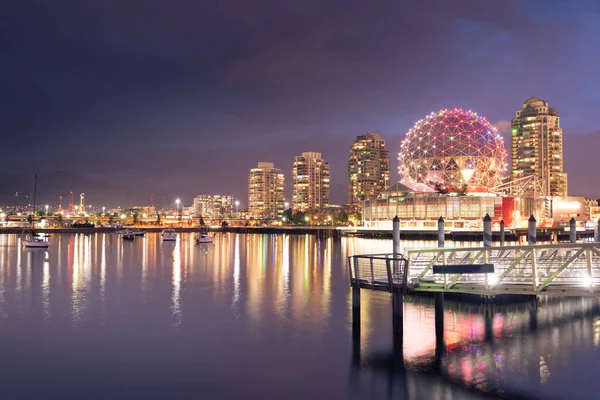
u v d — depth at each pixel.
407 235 176.12
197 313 42.00
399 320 32.81
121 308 44.09
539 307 41.38
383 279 35.34
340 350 31.61
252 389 25.81
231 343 33.22
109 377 27.31
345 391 25.52
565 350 30.95
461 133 190.38
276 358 30.25
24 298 49.03
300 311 42.56
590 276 27.56
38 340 33.94
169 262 88.19
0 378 27.16
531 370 27.88
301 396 24.98
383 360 29.72
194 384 26.44
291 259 94.81
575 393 24.95
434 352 30.91
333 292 52.19
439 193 178.75
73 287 56.28
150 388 25.92
